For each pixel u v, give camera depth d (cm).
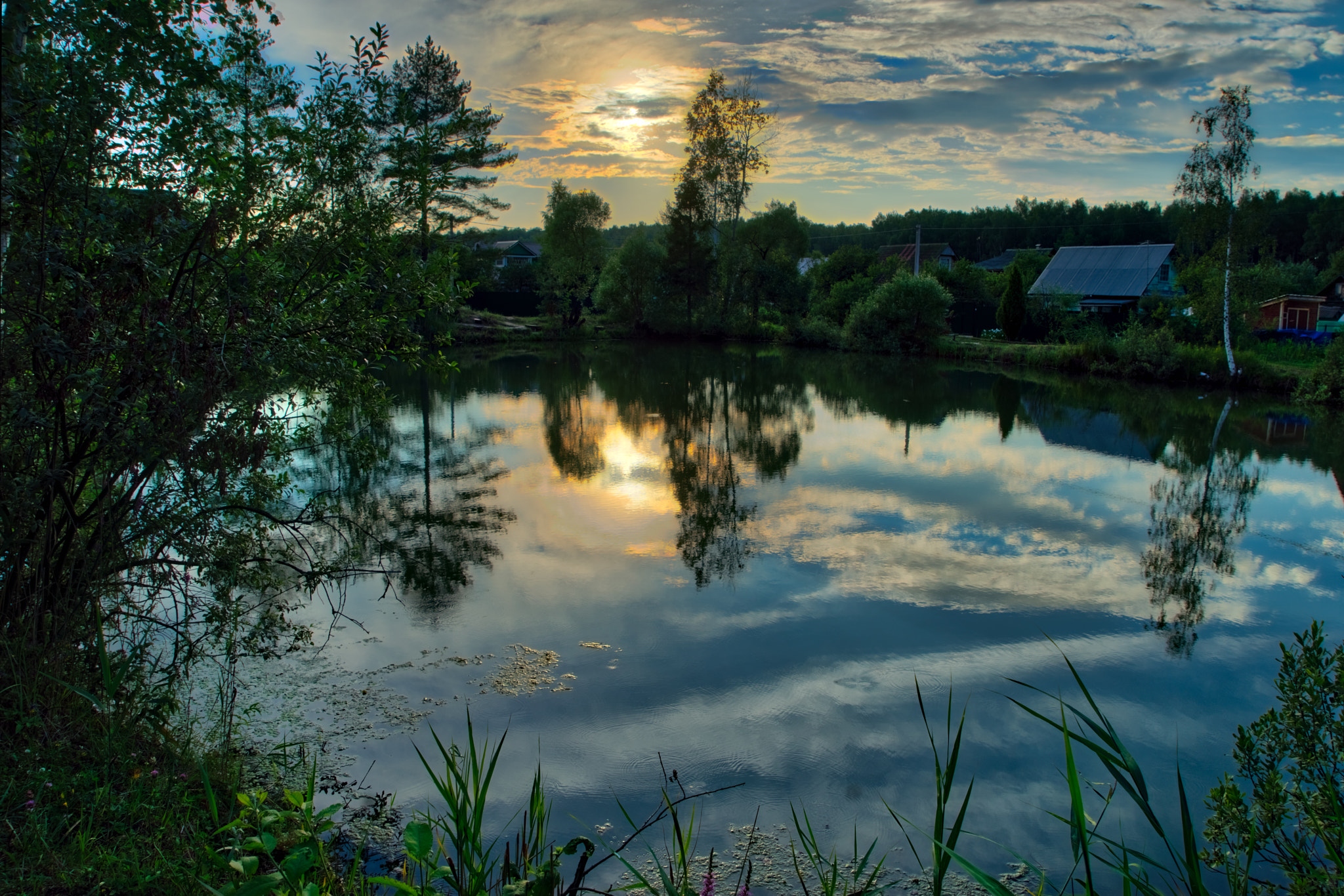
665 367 2645
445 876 231
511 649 555
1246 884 292
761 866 345
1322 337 2814
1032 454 1302
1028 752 444
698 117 3572
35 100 303
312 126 454
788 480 1105
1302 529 904
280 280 427
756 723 466
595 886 323
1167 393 2053
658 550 789
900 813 387
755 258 3684
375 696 480
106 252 325
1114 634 611
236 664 506
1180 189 2106
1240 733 319
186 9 364
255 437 390
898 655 565
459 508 930
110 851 254
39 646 333
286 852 291
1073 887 338
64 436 326
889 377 2419
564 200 4534
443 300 509
